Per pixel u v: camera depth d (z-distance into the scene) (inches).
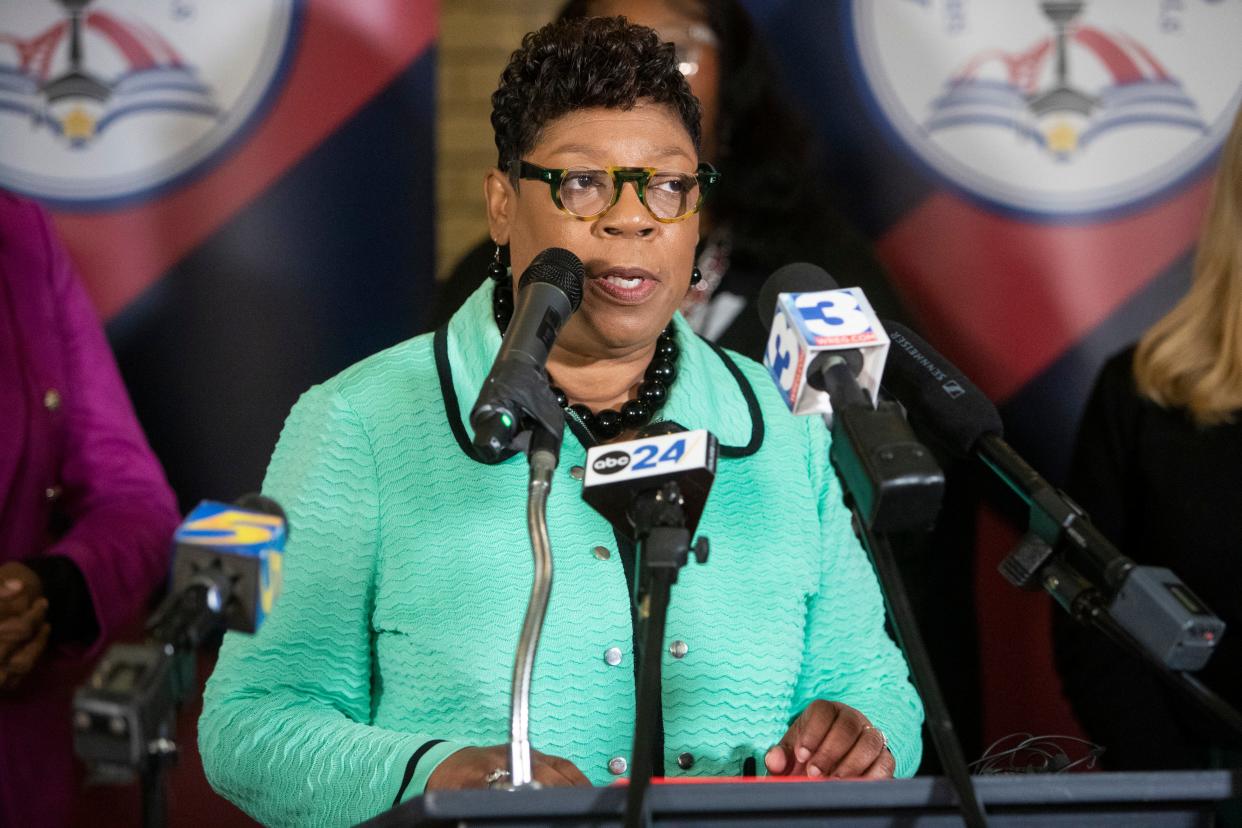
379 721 312.5
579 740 305.6
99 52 500.7
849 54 536.4
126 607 423.8
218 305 508.4
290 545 313.6
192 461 506.6
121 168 502.6
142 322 504.7
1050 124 536.4
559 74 314.7
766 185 513.7
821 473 345.1
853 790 222.2
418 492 316.8
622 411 331.6
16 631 396.2
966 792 213.2
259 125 510.3
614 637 310.2
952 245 540.4
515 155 323.3
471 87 605.0
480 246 518.0
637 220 308.2
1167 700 450.9
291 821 294.2
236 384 509.7
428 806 214.8
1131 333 538.6
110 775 202.7
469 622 307.9
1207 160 534.0
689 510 248.4
